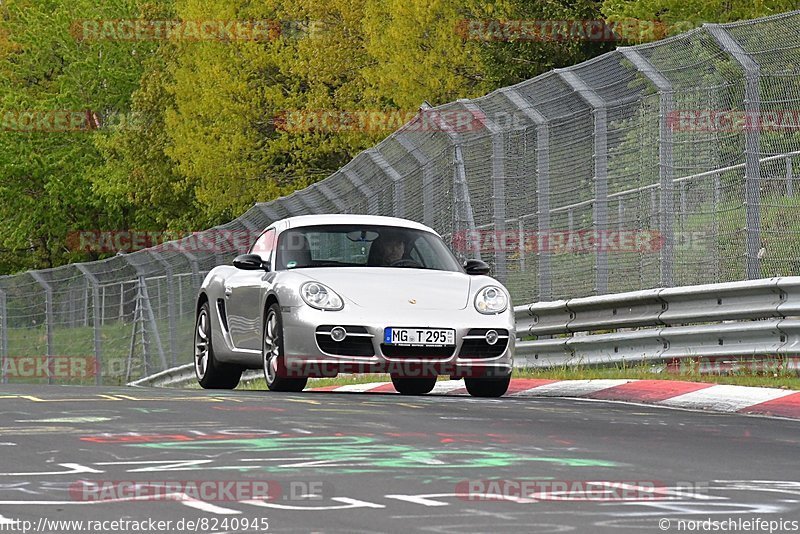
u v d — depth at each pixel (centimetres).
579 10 9569
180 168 13225
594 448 2225
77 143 18012
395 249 3666
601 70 4106
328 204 5619
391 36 10138
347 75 11694
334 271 3497
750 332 3531
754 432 2498
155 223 17212
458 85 10038
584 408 2998
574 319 4231
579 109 4131
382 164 5125
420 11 9906
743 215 3691
